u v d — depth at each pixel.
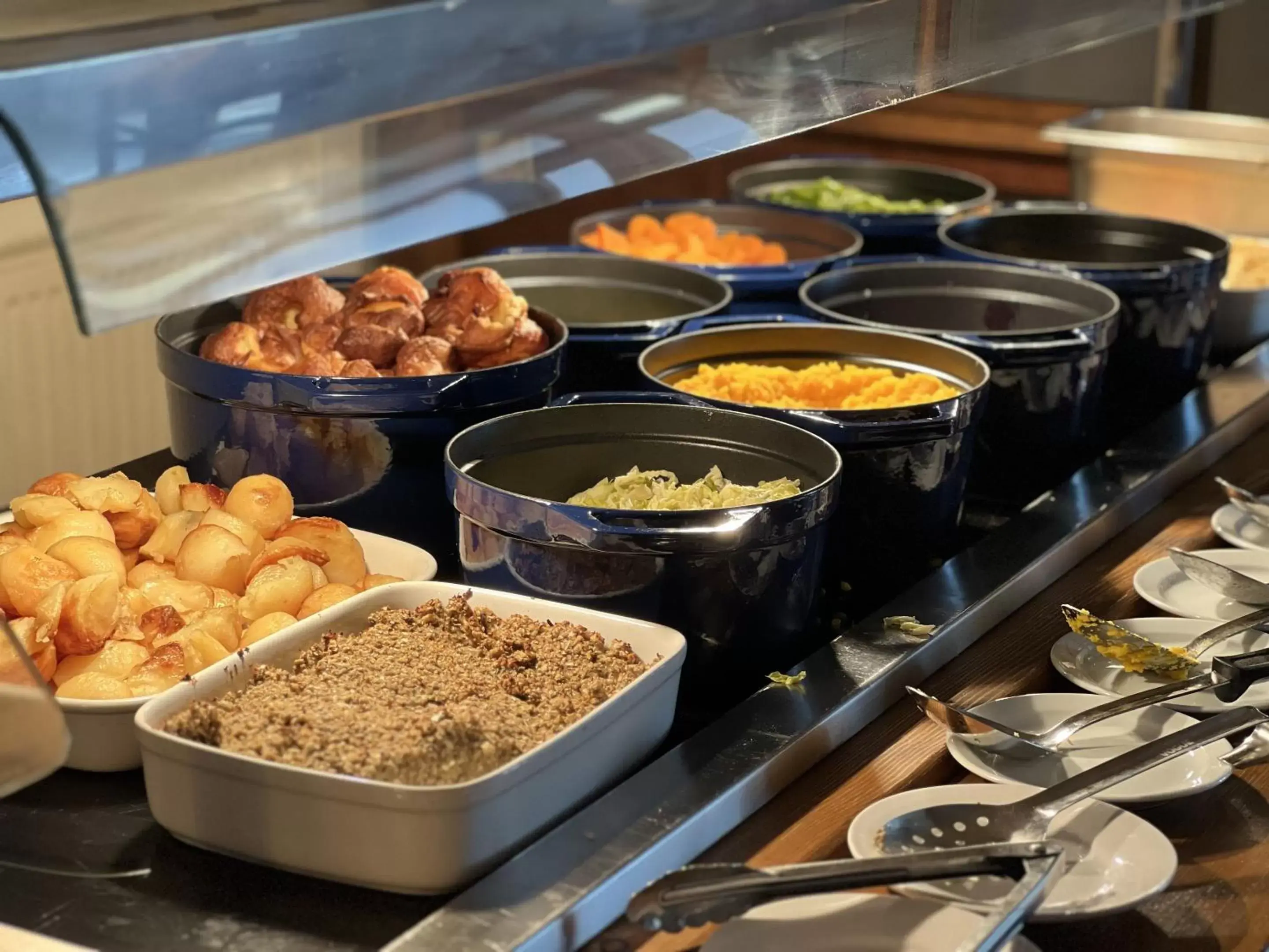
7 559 0.99
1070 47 1.23
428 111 0.67
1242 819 1.00
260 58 0.61
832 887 0.80
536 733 0.90
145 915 0.82
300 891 0.84
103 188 0.54
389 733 0.86
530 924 0.79
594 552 1.04
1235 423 1.73
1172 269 1.76
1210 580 1.29
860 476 1.25
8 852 0.88
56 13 0.75
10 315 2.22
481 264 1.71
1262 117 3.30
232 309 1.46
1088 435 1.59
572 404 1.25
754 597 1.07
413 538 1.30
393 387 1.24
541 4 0.71
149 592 1.05
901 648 1.14
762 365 1.48
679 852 0.88
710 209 2.16
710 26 0.82
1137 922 0.88
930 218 2.05
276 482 1.18
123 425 2.43
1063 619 1.28
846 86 0.94
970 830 0.91
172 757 0.84
